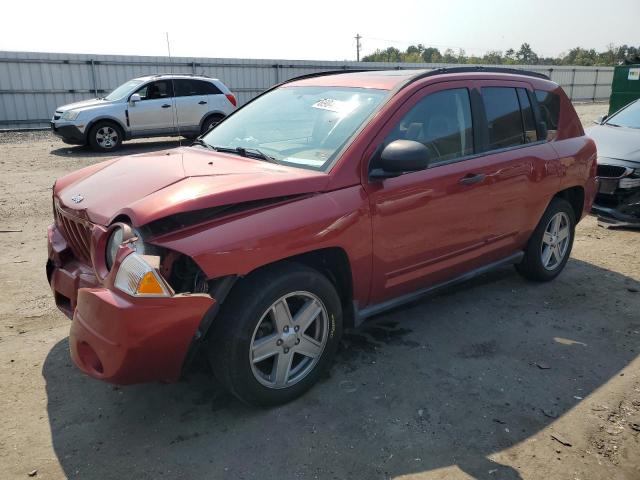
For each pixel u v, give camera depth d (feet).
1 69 64.75
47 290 15.34
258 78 83.76
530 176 14.43
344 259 10.64
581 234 21.84
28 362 11.56
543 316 14.33
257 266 9.14
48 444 9.14
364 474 8.58
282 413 10.05
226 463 8.77
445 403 10.44
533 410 10.30
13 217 23.41
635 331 13.61
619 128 25.61
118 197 9.86
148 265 8.26
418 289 12.64
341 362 11.85
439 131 12.34
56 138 54.85
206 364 11.52
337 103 12.23
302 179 10.02
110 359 8.39
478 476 8.58
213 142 13.48
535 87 15.31
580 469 8.79
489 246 13.89
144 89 46.78
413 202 11.43
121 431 9.52
